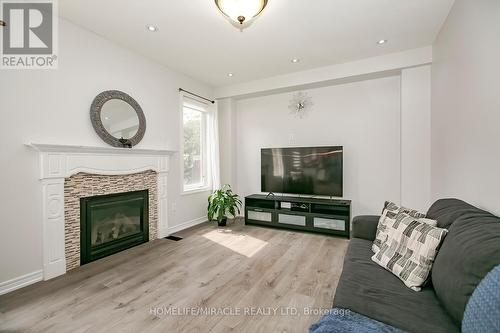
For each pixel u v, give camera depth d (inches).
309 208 140.4
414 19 94.3
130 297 74.5
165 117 138.6
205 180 174.4
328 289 78.3
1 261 77.7
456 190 82.9
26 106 83.5
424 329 38.2
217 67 141.2
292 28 100.3
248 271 91.6
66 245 93.0
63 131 93.3
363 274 57.4
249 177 180.2
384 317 41.2
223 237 133.1
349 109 146.1
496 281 31.4
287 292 76.7
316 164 146.0
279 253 109.4
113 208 110.7
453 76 85.3
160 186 132.7
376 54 124.6
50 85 89.7
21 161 81.9
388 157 137.0
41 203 86.5
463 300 36.8
